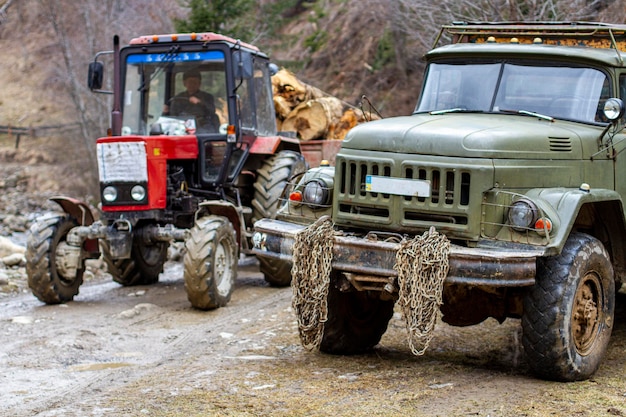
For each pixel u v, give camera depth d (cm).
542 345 657
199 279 987
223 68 1131
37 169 3284
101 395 654
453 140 663
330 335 759
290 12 3156
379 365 741
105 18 3000
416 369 725
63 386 688
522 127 699
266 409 606
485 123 704
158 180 1054
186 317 977
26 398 653
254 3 2830
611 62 766
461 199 662
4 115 3644
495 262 622
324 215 733
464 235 656
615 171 766
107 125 2862
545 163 687
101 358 789
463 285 664
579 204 655
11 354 796
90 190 2944
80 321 961
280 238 713
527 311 660
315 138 1441
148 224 1080
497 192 655
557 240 635
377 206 689
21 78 3897
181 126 1132
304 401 625
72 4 3177
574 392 646
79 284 1106
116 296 1145
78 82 2994
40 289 1052
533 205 642
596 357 690
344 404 618
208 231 999
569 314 653
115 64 1149
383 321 801
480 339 841
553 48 784
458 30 870
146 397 643
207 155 1126
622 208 728
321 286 672
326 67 2794
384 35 2650
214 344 835
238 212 1096
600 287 698
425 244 634
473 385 671
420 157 672
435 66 832
